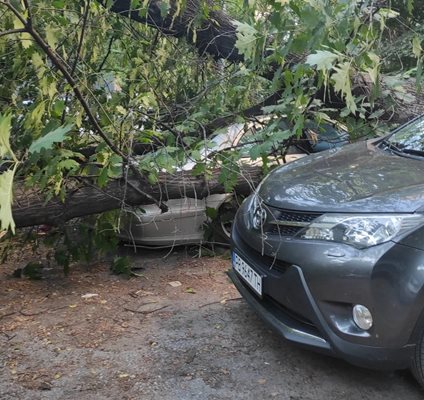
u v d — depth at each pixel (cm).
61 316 378
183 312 385
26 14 324
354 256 266
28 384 297
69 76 356
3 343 341
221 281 443
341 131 482
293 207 299
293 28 345
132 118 412
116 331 357
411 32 418
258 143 416
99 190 418
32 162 350
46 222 413
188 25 477
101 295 415
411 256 257
